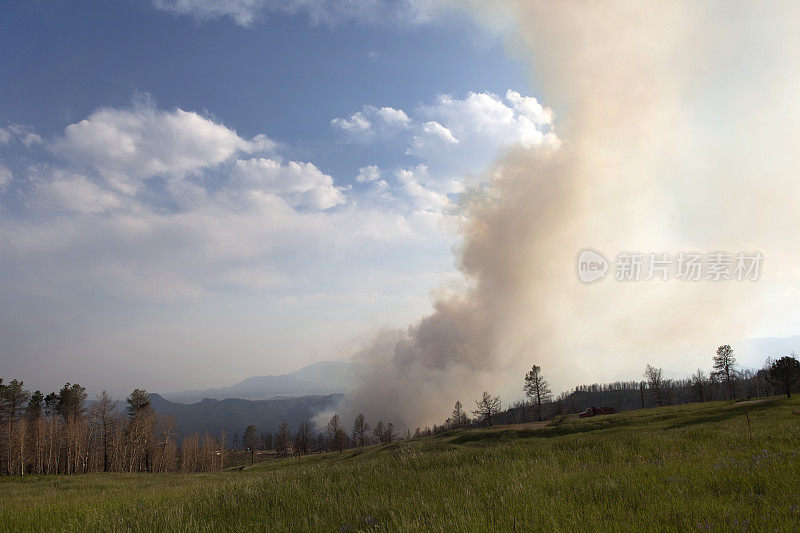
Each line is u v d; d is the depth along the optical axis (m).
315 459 77.12
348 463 15.80
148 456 89.56
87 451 81.44
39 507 11.58
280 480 12.07
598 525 5.65
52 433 76.50
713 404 64.81
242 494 10.05
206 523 7.27
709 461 9.94
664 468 9.42
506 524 5.95
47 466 81.50
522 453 14.34
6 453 68.19
